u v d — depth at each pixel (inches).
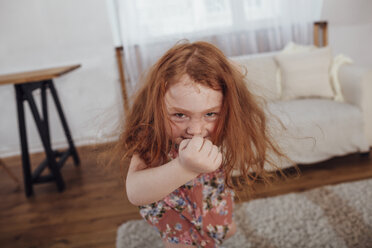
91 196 80.3
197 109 23.0
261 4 113.7
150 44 110.5
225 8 112.0
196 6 110.7
